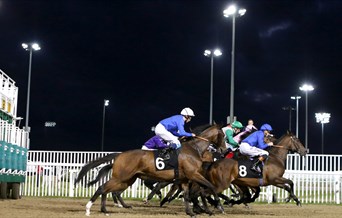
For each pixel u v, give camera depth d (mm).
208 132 11195
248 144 11734
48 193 19031
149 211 11945
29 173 19469
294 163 19438
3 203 13383
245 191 12609
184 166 10273
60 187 19500
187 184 10578
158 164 10188
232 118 20984
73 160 21188
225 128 12898
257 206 15188
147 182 14164
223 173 11383
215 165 11430
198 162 10375
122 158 10250
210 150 12484
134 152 10297
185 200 10438
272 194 17969
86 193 18797
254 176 11547
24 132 16812
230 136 12742
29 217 9297
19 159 15930
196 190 11047
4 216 9375
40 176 19516
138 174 10281
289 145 12211
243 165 11523
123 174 10148
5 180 14328
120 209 12406
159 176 10273
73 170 18891
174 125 10617
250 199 12578
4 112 15914
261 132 11844
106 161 10336
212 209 12797
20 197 16781
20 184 17234
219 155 12875
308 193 18984
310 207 15188
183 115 10734
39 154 19938
